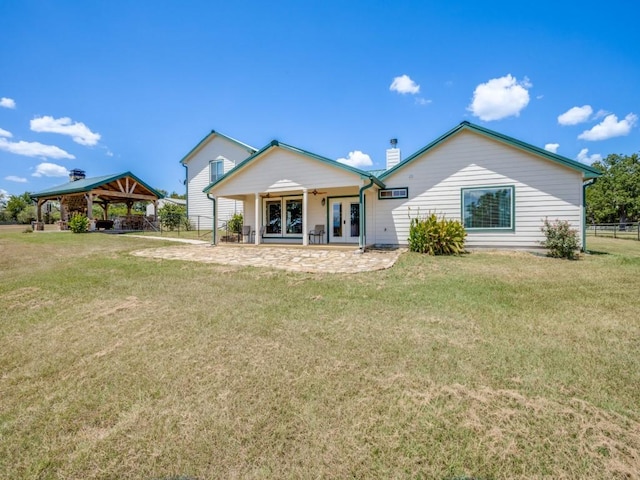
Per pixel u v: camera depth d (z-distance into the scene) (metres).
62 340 3.76
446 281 6.45
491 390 2.58
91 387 2.76
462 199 11.64
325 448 1.99
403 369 2.93
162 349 3.45
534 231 10.83
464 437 2.06
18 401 2.59
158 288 6.04
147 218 22.91
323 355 3.24
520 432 2.10
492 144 11.28
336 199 13.93
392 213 12.63
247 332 3.87
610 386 2.63
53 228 22.86
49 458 1.98
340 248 11.33
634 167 40.69
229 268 8.00
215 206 13.29
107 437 2.15
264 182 12.46
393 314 4.48
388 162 15.28
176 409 2.42
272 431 2.15
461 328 3.92
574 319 4.22
